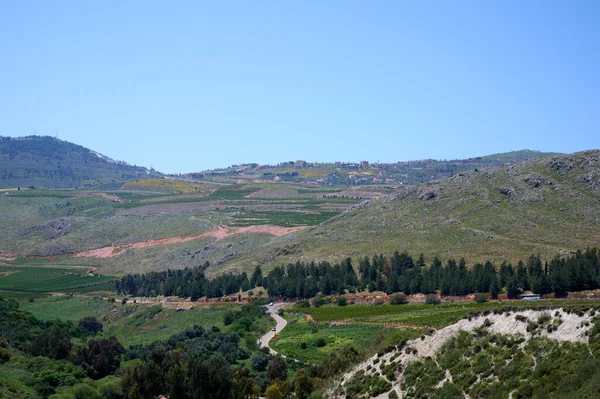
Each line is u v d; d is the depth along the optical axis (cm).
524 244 17125
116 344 12669
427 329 8606
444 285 15012
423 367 7344
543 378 5722
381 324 13025
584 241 16425
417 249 18938
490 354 6712
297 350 12331
